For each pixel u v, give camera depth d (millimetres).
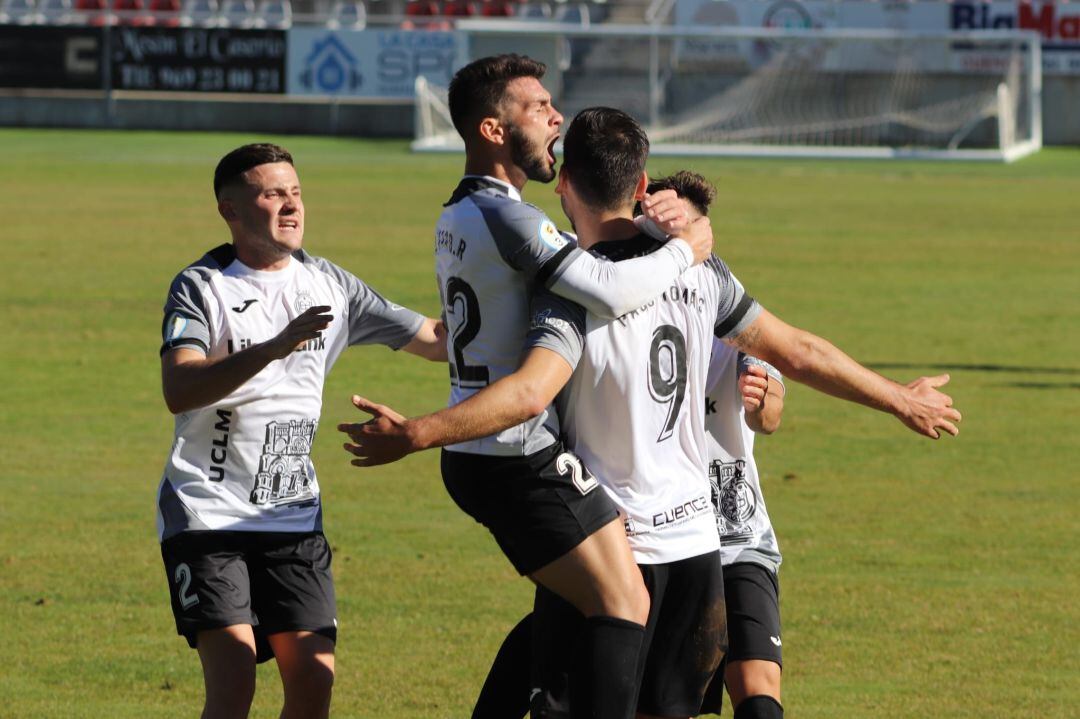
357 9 145875
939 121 134750
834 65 135500
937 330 50375
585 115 14773
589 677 13773
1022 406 39531
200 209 83375
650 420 14352
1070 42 138125
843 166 120250
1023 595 24344
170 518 15594
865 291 58531
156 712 19062
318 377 16297
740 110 136375
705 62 136375
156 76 137625
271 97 137875
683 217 14492
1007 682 20375
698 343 14648
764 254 68562
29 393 39938
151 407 38625
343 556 26297
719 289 15000
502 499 14086
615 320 14102
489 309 14281
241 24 142000
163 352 15477
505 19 144625
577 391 14219
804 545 27172
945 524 28641
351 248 67500
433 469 33281
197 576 15289
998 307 55406
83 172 101750
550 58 134625
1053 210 89062
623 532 14195
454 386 14812
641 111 135875
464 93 14555
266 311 16000
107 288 57219
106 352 45625
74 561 25734
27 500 29719
